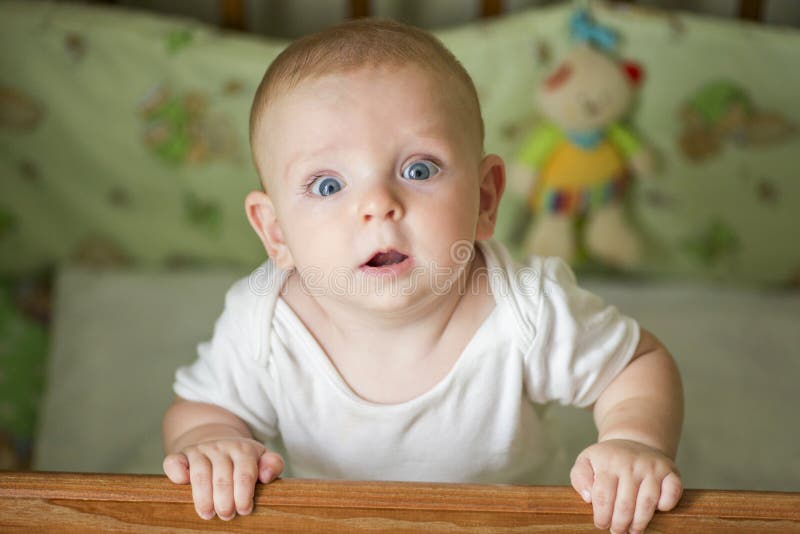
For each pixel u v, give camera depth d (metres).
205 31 1.64
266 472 0.76
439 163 0.79
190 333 1.60
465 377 0.90
